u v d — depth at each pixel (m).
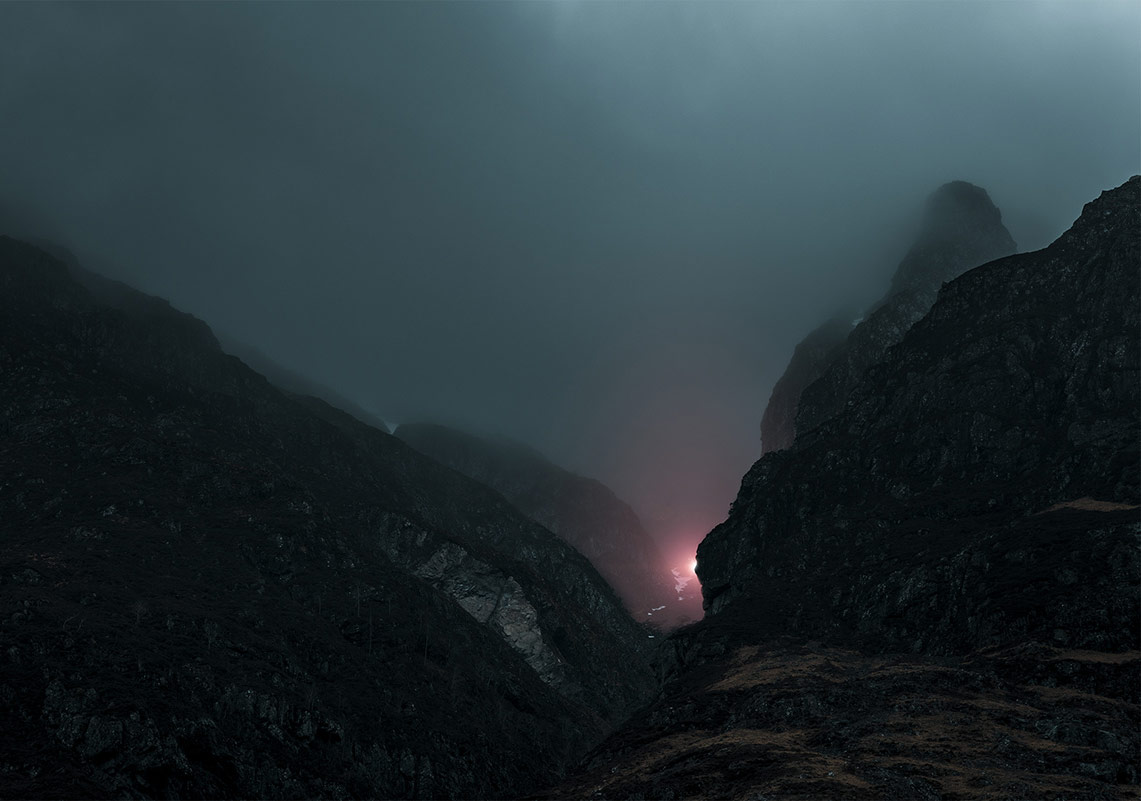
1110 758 159.88
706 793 170.88
